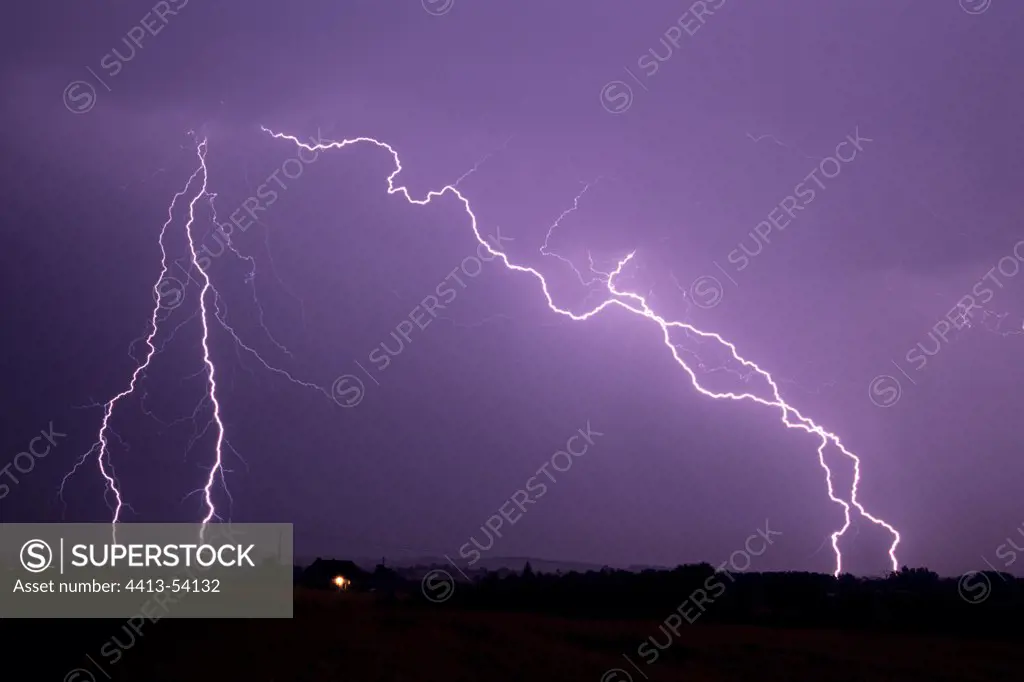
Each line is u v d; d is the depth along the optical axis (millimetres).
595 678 15008
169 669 14977
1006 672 16453
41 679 14398
